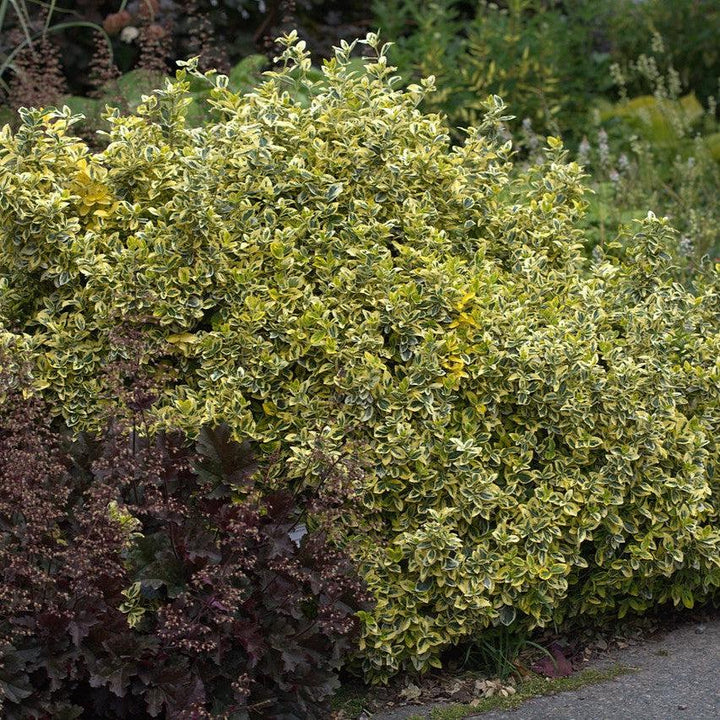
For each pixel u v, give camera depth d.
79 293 3.87
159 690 3.28
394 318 3.87
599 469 4.12
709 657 4.05
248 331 3.82
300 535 4.00
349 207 4.10
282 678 3.48
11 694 3.12
